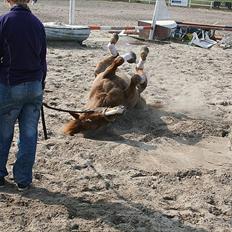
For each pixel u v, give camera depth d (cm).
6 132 477
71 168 557
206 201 509
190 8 3347
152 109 816
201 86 1044
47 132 664
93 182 530
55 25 1416
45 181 519
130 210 472
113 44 770
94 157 598
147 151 639
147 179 551
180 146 672
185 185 546
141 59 758
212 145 689
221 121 798
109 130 696
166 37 1723
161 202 497
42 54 472
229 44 1728
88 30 1445
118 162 592
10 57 449
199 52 1530
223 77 1164
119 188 522
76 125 647
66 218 444
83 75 1024
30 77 458
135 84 677
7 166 544
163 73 1144
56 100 823
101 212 460
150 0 3319
